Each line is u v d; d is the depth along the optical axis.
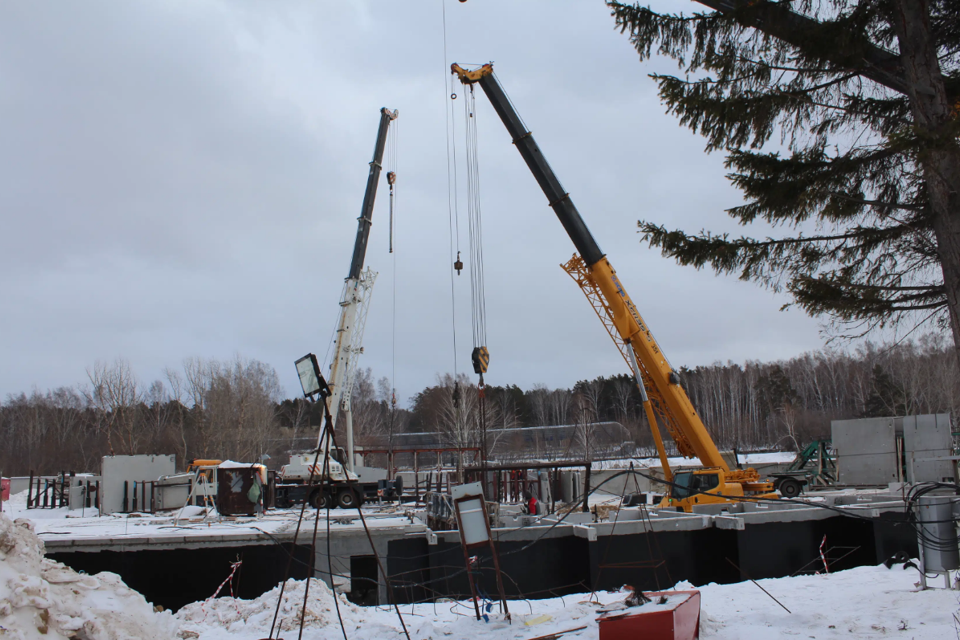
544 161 24.19
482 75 24.77
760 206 9.41
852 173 9.21
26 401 83.69
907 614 8.83
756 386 77.75
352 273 32.81
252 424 61.16
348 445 31.67
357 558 17.00
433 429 83.94
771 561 17.77
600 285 23.69
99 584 7.10
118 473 26.44
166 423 72.56
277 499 29.22
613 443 68.19
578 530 17.14
